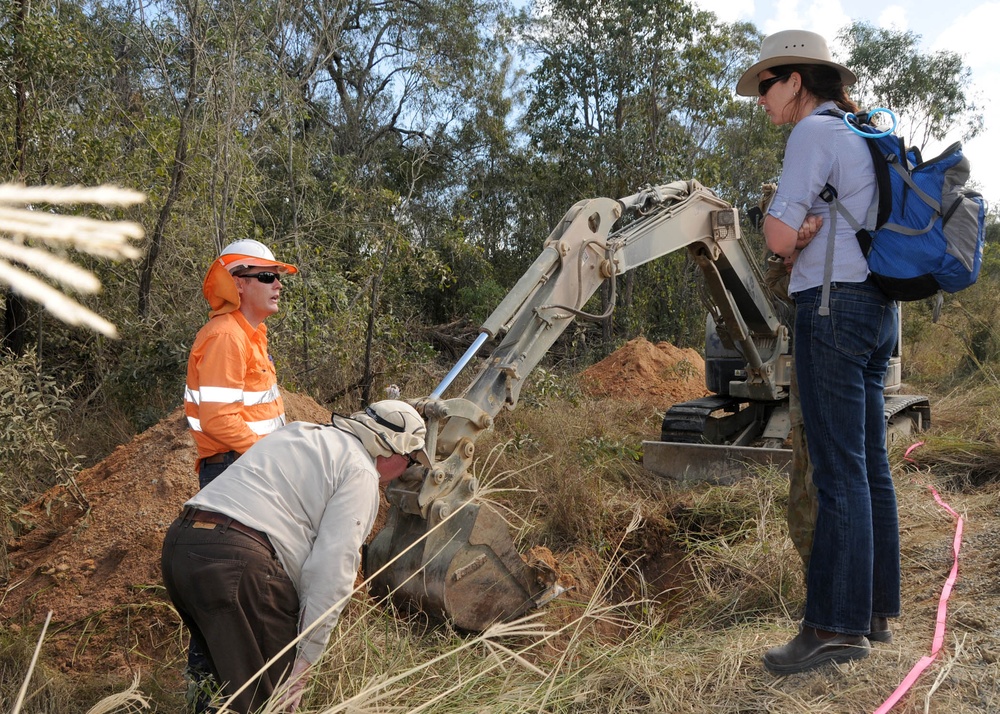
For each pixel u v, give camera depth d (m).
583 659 3.46
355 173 15.52
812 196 2.82
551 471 5.71
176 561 2.65
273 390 3.56
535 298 4.51
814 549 2.90
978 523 4.30
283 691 2.51
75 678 3.51
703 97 16.72
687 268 16.86
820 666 2.88
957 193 2.75
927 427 7.64
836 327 2.83
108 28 9.74
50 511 4.62
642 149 16.67
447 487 3.80
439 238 16.38
